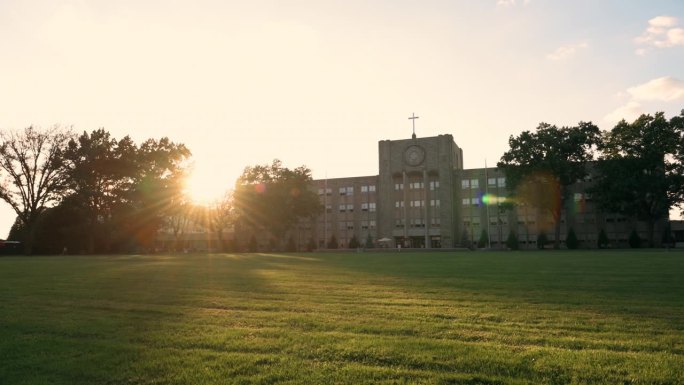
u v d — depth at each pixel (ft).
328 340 29.17
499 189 323.78
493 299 46.57
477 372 22.81
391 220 337.93
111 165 262.06
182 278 73.97
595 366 23.09
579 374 21.99
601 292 51.13
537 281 63.82
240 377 22.72
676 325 33.06
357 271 86.69
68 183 252.83
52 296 52.54
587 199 303.89
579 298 46.60
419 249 288.71
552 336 29.96
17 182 248.73
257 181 314.76
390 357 25.29
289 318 36.99
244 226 346.33
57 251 284.41
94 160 258.78
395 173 339.16
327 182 366.84
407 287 58.03
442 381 21.56
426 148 334.85
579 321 34.76
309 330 32.68
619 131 253.24
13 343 30.04
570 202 307.17
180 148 285.02
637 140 247.50
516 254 182.50
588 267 89.76
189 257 181.98
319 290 55.62
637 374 21.85
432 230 327.06
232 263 122.93
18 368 25.03
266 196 307.58
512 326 33.30
